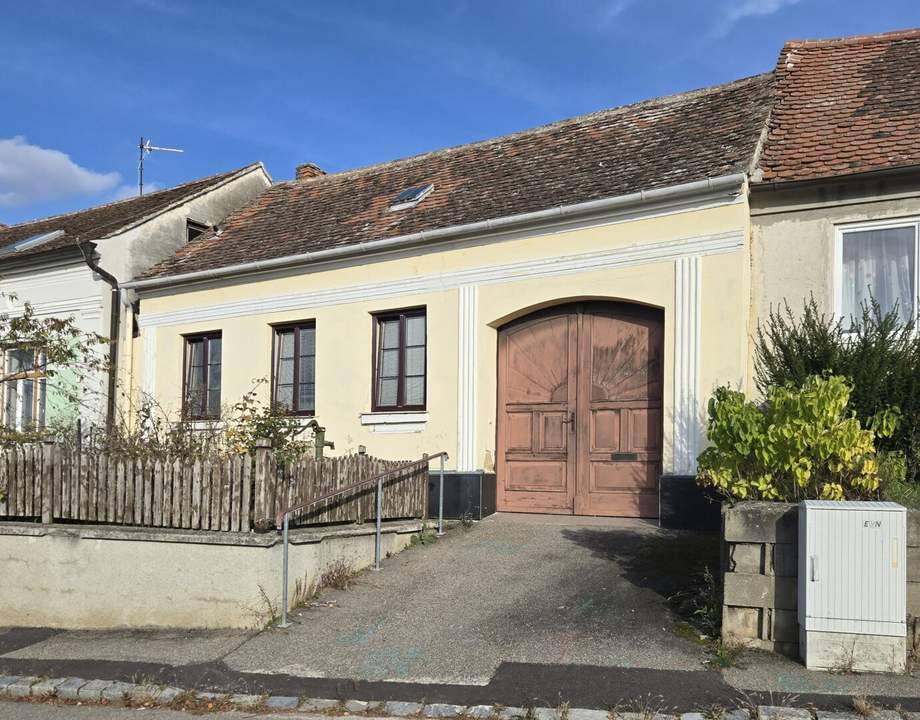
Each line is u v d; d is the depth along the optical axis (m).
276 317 13.56
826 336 9.31
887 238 9.80
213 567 7.85
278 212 16.17
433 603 7.88
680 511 9.84
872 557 5.99
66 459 8.91
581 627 7.04
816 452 6.54
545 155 13.25
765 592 6.43
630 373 10.81
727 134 11.11
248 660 6.80
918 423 8.61
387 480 9.92
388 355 12.58
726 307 9.75
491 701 5.80
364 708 5.85
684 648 6.50
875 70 11.64
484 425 11.44
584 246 10.79
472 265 11.68
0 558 8.83
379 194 14.75
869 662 5.95
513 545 9.59
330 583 8.44
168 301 14.91
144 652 7.26
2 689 6.61
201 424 13.80
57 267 16.16
